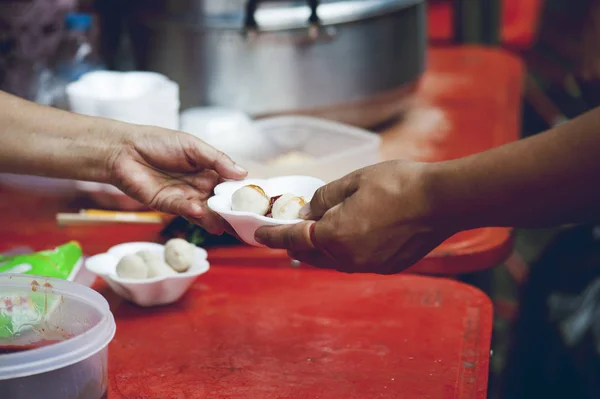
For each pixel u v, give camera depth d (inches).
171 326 43.5
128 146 44.1
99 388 35.9
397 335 42.7
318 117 60.0
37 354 34.1
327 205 39.7
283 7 57.5
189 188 45.0
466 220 37.2
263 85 58.4
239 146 56.4
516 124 67.5
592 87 86.4
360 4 59.1
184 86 59.1
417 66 65.1
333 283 47.1
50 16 58.1
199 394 39.0
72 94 52.6
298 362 40.9
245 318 44.1
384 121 65.0
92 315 36.8
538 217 36.4
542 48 99.0
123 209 53.7
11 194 56.6
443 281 47.1
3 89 57.4
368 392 39.0
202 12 57.7
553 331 65.3
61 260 45.6
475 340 42.3
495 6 93.3
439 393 38.9
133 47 60.9
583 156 35.1
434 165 37.5
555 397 64.7
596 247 66.4
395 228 37.9
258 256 49.1
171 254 45.0
